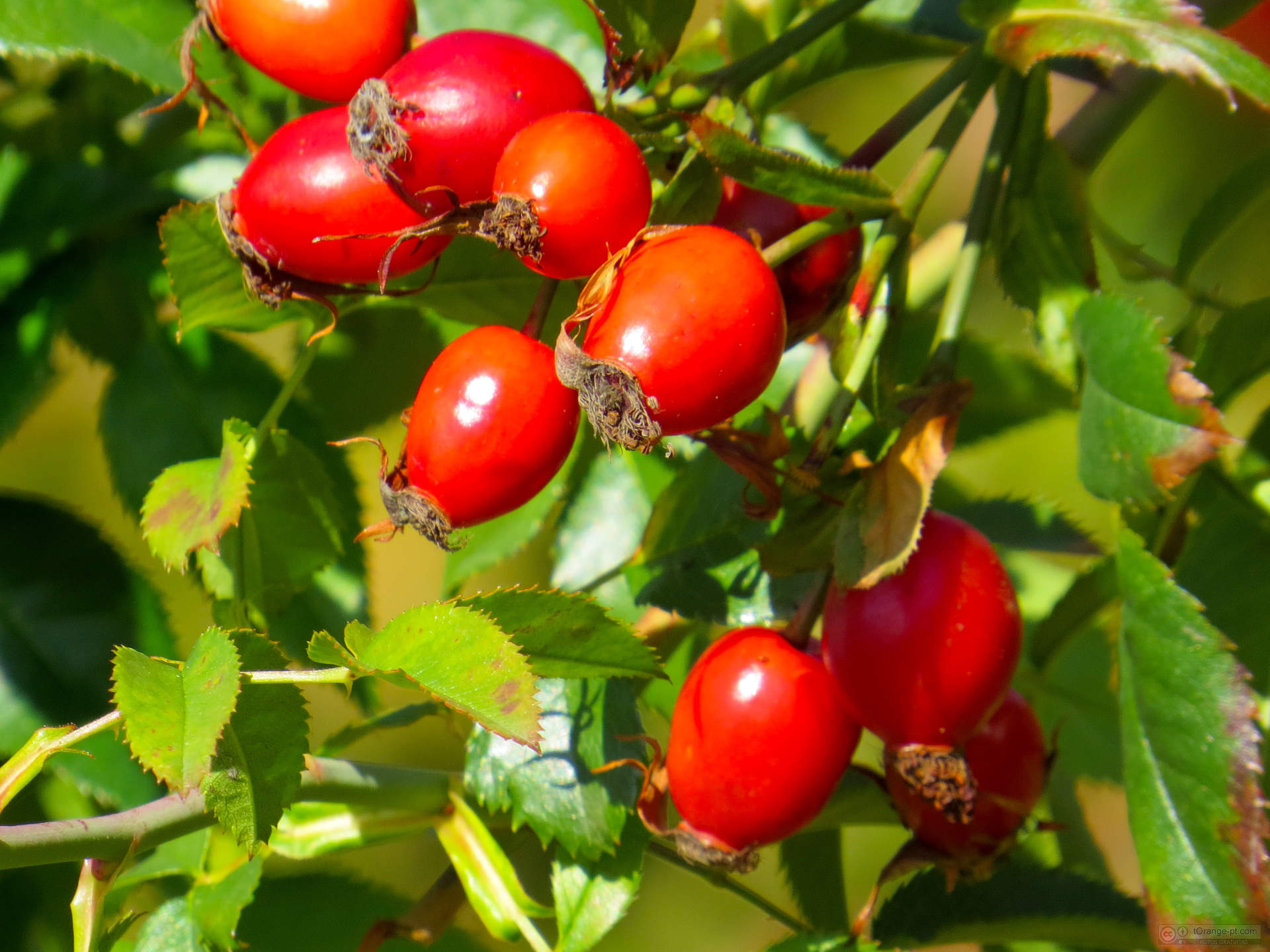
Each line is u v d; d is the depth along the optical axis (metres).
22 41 0.28
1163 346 0.25
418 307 0.29
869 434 0.28
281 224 0.26
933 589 0.26
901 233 0.26
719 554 0.29
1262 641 0.28
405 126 0.25
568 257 0.25
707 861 0.26
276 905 0.29
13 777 0.25
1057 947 0.29
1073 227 0.27
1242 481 0.28
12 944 0.29
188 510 0.27
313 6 0.26
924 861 0.27
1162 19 0.26
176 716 0.24
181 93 0.27
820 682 0.26
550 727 0.28
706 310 0.25
